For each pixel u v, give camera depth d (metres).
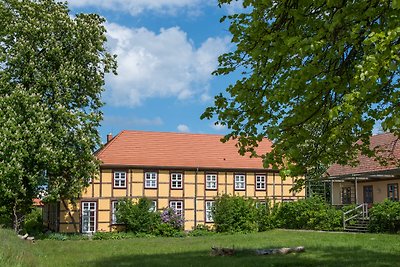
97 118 30.39
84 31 30.36
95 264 15.98
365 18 7.22
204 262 16.20
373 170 34.47
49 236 32.62
